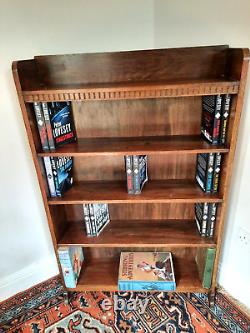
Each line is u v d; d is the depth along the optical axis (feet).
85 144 3.94
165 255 5.19
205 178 3.87
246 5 3.17
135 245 4.38
